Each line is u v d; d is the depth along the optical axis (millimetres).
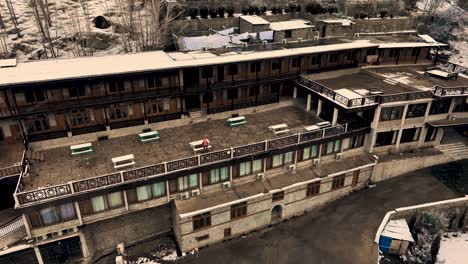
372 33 54594
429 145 41688
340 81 42344
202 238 30312
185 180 29859
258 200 31375
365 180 38000
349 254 30062
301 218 34281
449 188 37500
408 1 77812
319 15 52531
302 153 34938
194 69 35719
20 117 28500
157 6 45406
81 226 26938
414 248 31359
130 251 30000
